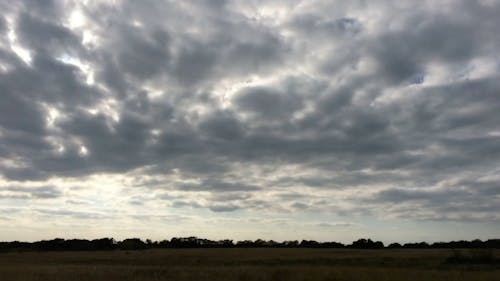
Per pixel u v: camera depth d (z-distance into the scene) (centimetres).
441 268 4134
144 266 4384
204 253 7750
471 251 5256
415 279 2778
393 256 6181
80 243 11462
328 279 2862
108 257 6719
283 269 3419
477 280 2744
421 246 11831
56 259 6391
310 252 8088
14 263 5362
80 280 2788
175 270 3481
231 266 4397
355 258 5806
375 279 2819
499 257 5150
